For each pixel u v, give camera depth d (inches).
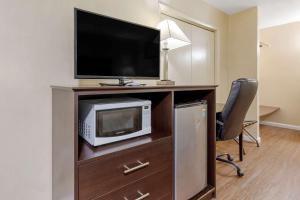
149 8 81.8
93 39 49.2
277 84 176.2
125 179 44.8
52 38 54.4
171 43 75.8
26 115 50.3
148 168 49.6
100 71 50.6
